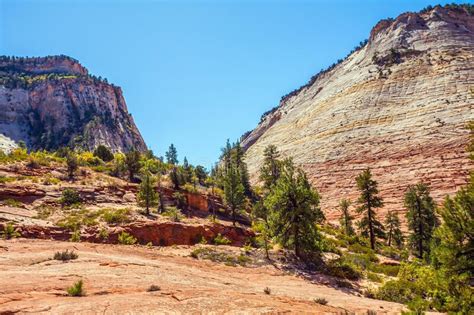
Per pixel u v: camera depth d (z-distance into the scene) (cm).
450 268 1422
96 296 957
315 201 2777
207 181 7019
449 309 1375
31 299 852
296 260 2617
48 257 1475
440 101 9750
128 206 4175
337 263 2575
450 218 1461
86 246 1986
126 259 1684
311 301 1402
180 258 2086
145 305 892
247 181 7019
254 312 969
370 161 8850
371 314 1229
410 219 4819
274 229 2833
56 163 5709
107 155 8119
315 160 9981
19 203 3469
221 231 3497
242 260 2366
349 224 5847
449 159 7625
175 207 4453
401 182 7725
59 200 3791
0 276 1062
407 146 8656
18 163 5147
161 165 7362
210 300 1048
